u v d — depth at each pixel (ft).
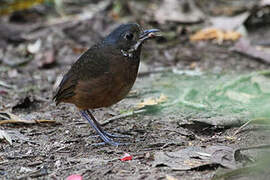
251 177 22.84
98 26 54.65
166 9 59.98
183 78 44.24
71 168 25.88
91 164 26.22
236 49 49.83
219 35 53.83
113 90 28.45
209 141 28.94
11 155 28.25
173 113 34.78
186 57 49.67
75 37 53.57
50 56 49.11
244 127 30.14
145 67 46.93
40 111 36.99
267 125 30.17
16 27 55.16
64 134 31.81
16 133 31.63
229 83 39.24
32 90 42.27
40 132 32.17
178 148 27.94
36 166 26.58
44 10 61.52
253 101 36.06
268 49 50.11
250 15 56.03
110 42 28.35
